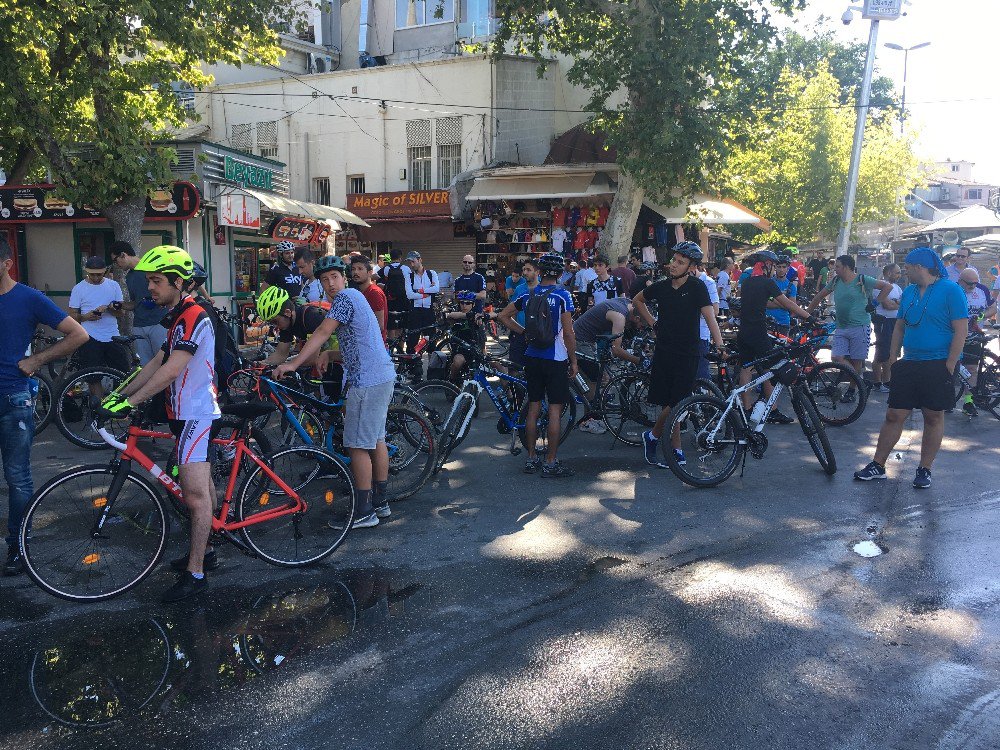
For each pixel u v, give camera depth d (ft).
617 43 53.36
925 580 14.75
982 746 9.73
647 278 37.63
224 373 17.11
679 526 17.71
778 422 29.27
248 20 45.42
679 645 12.17
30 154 45.01
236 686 10.98
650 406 25.94
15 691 10.89
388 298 37.81
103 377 25.35
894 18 60.08
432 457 20.07
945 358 20.08
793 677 11.27
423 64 73.51
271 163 54.75
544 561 15.61
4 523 17.63
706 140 53.16
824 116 90.74
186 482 13.80
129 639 12.40
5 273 14.65
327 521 15.98
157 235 43.62
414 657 11.79
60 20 34.60
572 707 10.46
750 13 52.39
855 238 97.30
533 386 21.77
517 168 66.33
